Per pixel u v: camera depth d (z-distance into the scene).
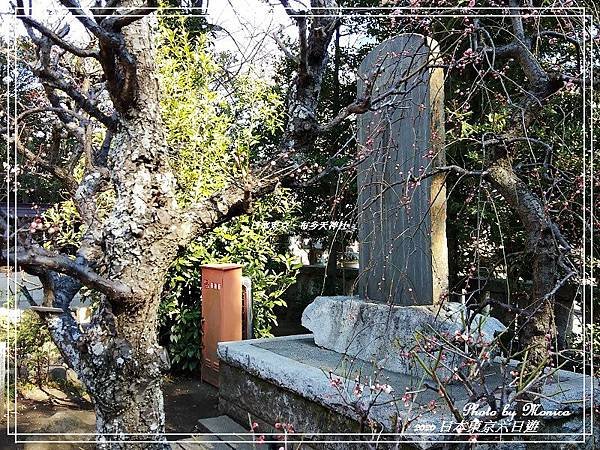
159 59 4.69
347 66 6.38
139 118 1.79
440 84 3.04
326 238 6.05
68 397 4.41
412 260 3.18
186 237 1.79
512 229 4.00
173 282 4.91
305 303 6.89
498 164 2.73
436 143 3.01
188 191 4.48
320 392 2.72
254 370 3.35
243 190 1.86
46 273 1.81
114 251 1.72
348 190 4.34
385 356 3.04
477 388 2.50
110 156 1.85
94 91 2.34
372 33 5.77
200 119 4.76
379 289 3.43
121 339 1.71
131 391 1.71
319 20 1.92
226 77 5.12
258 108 5.15
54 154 2.37
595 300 3.52
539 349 2.34
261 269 5.29
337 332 3.54
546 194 2.75
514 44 2.78
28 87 2.59
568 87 2.52
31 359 4.58
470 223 4.34
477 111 4.14
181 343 5.11
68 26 1.88
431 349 2.08
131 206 1.74
